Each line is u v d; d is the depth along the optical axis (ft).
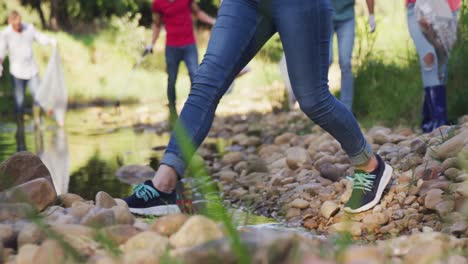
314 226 14.79
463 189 13.55
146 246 8.73
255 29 12.84
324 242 8.98
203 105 12.76
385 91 28.12
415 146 18.38
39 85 39.99
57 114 37.42
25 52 39.47
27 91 52.21
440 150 16.16
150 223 11.05
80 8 72.02
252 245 7.41
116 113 41.27
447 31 21.21
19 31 39.14
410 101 26.61
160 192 12.84
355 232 13.73
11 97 51.31
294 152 20.18
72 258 8.00
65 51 61.67
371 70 29.19
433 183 14.78
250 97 42.73
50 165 24.29
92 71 59.93
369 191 14.52
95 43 63.72
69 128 36.60
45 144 30.17
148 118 39.78
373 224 13.99
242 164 21.90
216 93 12.80
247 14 12.80
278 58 39.91
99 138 32.35
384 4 34.88
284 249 7.41
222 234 8.86
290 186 17.70
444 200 13.83
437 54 21.65
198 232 8.84
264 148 24.77
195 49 33.58
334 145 21.18
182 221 9.59
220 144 28.48
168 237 9.47
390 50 30.83
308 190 16.88
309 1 12.62
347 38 26.50
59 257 8.11
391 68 29.25
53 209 11.32
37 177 13.10
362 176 14.60
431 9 21.08
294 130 29.86
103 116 41.34
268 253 7.33
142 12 70.69
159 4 33.53
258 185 18.71
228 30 12.80
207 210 9.08
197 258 7.41
